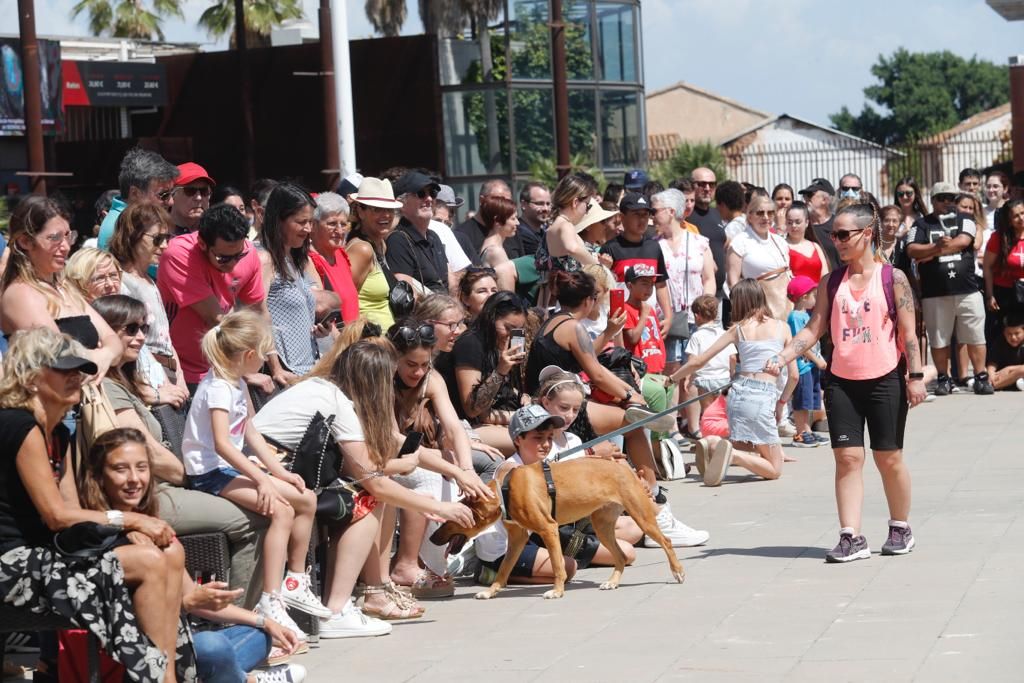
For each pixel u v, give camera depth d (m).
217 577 7.40
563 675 6.87
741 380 12.81
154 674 6.09
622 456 9.91
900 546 9.30
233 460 7.45
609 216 12.98
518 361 9.79
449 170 28.97
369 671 7.19
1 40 27.70
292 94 30.36
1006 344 17.67
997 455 13.24
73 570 6.10
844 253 9.34
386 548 8.41
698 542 10.09
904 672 6.54
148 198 9.91
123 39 41.00
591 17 29.39
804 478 12.77
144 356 8.16
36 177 17.73
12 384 6.20
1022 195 20.69
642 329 12.70
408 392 8.88
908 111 128.50
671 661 7.00
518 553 8.89
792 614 7.85
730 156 38.50
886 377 9.23
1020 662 6.59
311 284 9.90
